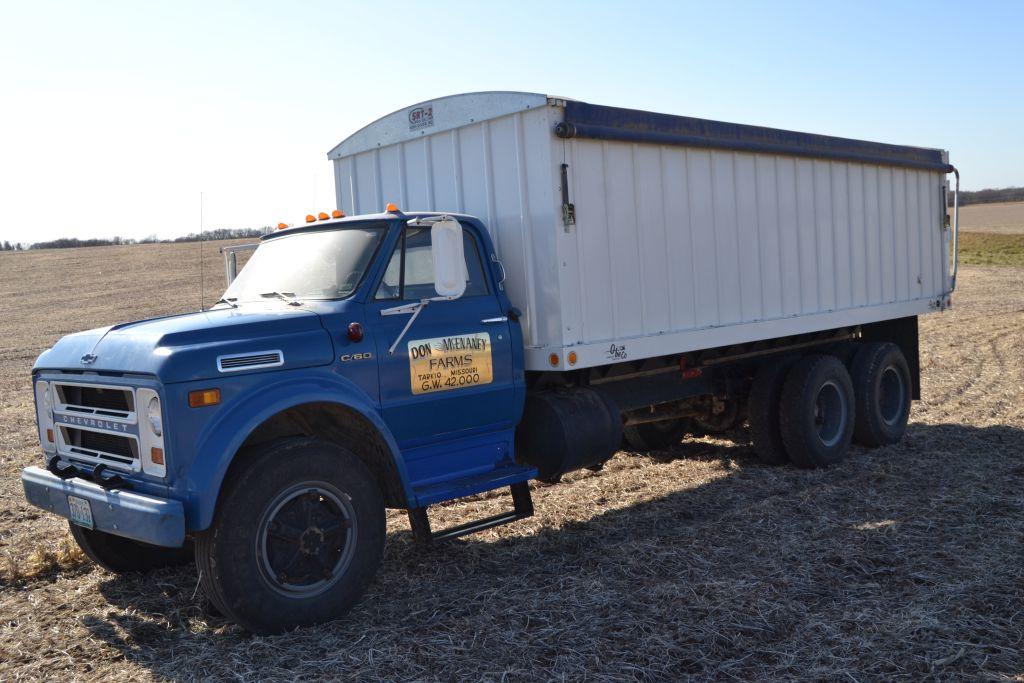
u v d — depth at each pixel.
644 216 6.45
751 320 7.50
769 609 4.61
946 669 3.90
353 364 4.94
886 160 9.06
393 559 5.77
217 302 5.78
